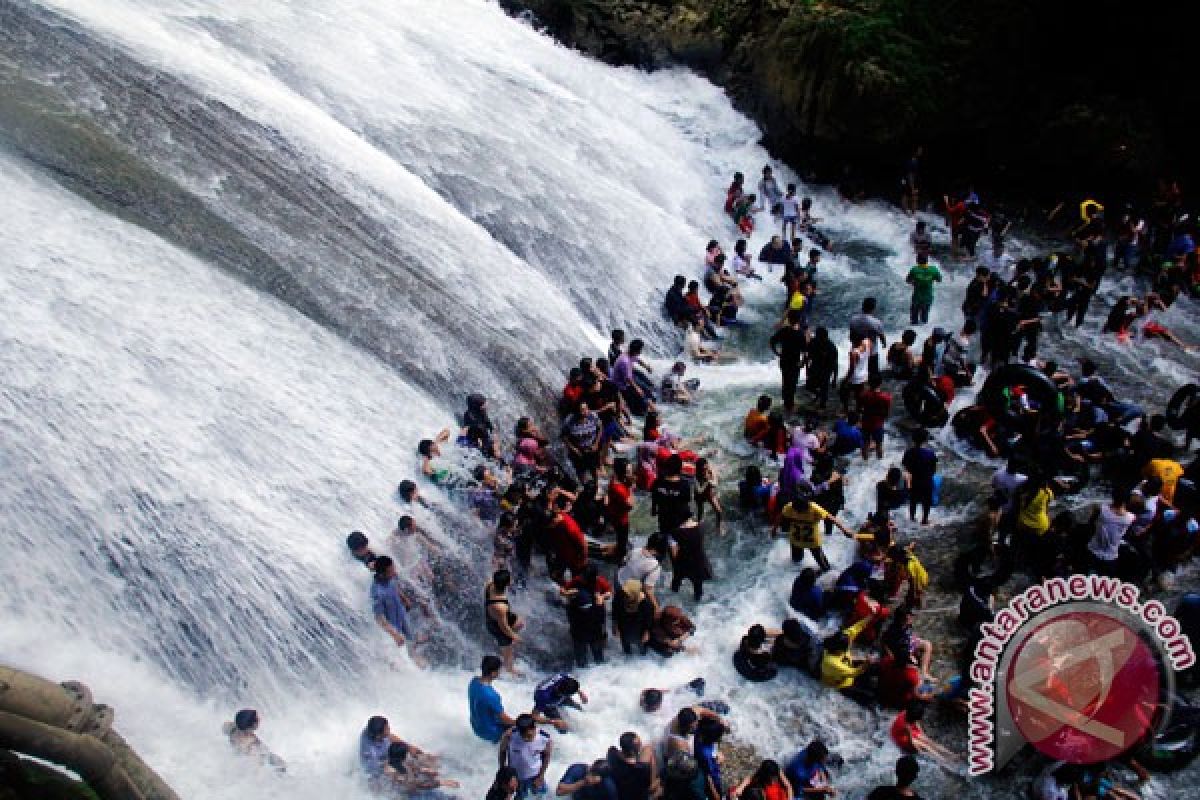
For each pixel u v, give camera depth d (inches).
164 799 362.6
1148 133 936.3
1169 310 808.3
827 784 433.4
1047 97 951.0
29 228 502.0
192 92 671.1
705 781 418.6
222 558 441.7
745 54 1017.5
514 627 487.5
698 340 755.4
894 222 940.0
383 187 700.7
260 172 644.1
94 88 627.2
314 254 610.9
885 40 919.0
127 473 438.6
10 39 632.4
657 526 586.2
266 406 503.2
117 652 404.8
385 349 585.0
